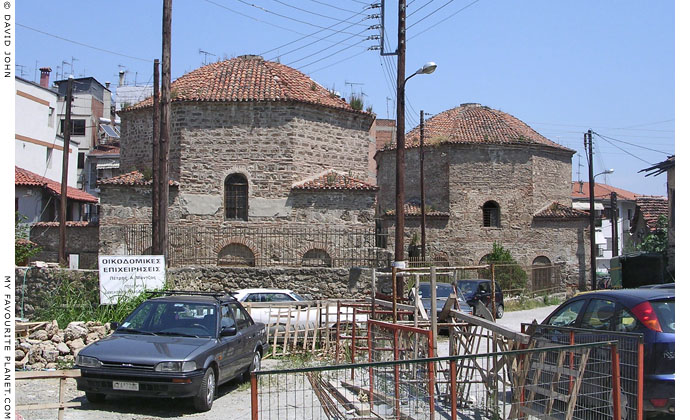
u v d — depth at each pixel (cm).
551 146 3978
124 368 976
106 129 5656
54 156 4453
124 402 1061
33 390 1148
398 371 884
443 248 3731
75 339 1414
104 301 1744
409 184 3962
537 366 846
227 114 2561
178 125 2544
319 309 1675
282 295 1880
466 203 3762
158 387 966
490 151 3806
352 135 2797
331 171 2689
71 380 1240
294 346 1599
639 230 4397
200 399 995
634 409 769
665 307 859
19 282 1845
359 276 2123
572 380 786
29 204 3559
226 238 2509
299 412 952
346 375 1044
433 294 965
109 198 2484
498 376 930
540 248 3838
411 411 858
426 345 1082
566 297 3694
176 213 2498
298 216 2542
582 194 6688
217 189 2538
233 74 2791
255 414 612
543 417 809
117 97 6066
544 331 985
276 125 2572
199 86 2658
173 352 1000
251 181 2552
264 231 2522
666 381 804
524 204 3828
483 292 2502
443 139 3781
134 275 1794
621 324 881
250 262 2519
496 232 3772
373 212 2572
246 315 1306
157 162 2386
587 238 3916
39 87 4262
